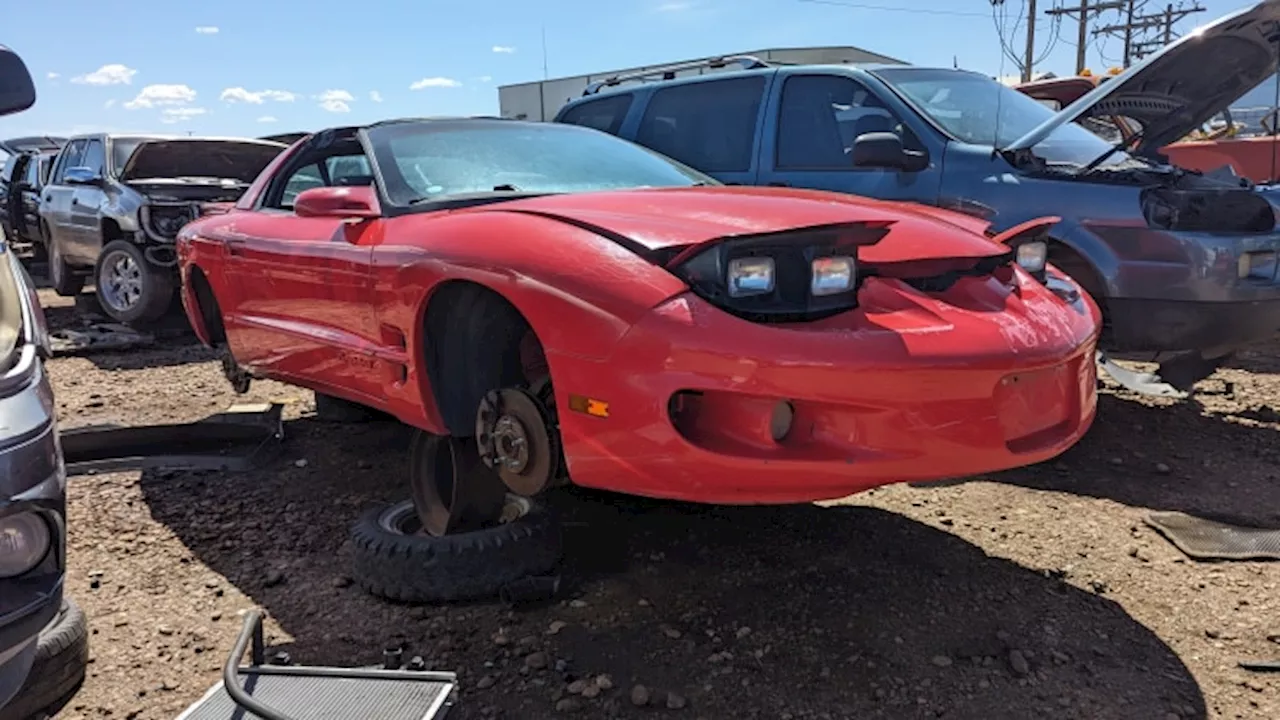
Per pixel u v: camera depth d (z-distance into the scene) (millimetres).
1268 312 4355
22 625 1894
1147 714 2402
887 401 2387
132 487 4098
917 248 2807
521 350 2996
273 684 2203
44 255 13203
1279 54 4848
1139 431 4805
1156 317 4355
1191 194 4281
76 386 6285
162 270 8062
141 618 2930
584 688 2475
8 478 1898
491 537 2979
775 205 2859
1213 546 3377
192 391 6094
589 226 2689
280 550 3436
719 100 5902
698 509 3699
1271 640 2762
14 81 2457
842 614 2877
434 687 2188
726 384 2352
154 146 9000
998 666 2607
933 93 5270
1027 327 2691
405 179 3555
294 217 3941
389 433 4871
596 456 2543
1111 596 3033
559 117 7047
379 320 3248
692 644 2705
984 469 2557
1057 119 4645
